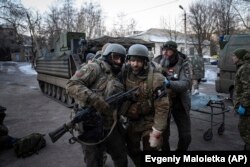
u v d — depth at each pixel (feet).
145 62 9.24
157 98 9.07
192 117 23.71
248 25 101.04
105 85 9.07
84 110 8.84
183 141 13.07
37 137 16.66
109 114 9.11
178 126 13.17
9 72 97.50
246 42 29.58
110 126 9.39
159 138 9.21
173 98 12.72
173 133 20.06
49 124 23.41
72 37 34.94
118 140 9.77
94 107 8.70
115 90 9.11
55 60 36.27
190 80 12.45
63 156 15.79
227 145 17.03
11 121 24.72
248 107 12.55
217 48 142.72
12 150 16.84
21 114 27.89
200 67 41.57
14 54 172.45
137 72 9.22
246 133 12.85
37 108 31.27
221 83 32.48
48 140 18.61
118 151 9.82
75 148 17.02
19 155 15.71
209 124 22.40
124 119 9.93
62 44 35.94
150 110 9.59
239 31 108.58
